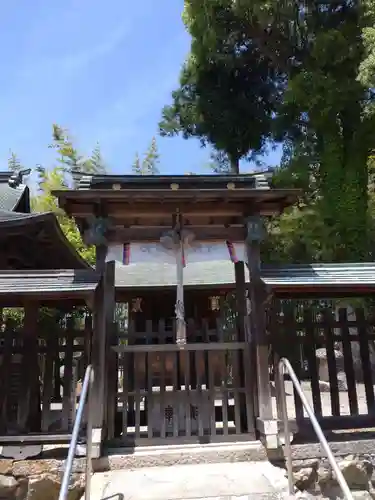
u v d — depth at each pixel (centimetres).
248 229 532
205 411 558
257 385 507
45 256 941
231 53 1532
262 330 511
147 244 532
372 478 473
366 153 1311
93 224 518
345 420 529
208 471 446
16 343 612
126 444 487
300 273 536
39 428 510
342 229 1250
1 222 728
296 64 1462
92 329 513
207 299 1049
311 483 461
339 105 1245
